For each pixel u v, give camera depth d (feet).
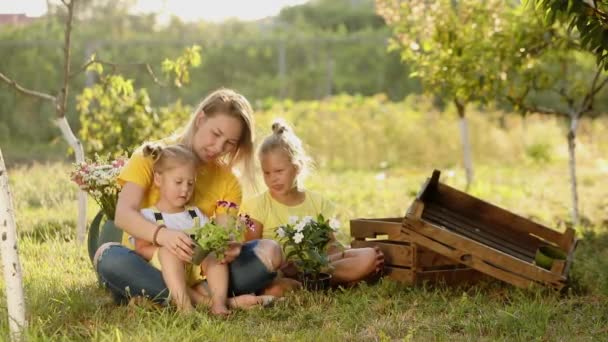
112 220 20.66
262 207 21.76
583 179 54.70
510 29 33.19
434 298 19.88
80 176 20.75
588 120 74.54
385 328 17.39
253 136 19.88
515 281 20.38
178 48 90.43
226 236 17.85
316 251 20.06
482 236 23.11
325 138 63.21
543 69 34.81
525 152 66.64
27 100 72.90
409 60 39.86
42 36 82.74
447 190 23.90
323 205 22.33
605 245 29.01
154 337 15.80
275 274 19.24
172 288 17.94
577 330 17.43
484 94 34.04
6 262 15.60
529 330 17.03
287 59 97.91
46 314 17.76
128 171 18.99
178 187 18.53
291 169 21.44
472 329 17.28
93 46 82.94
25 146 68.23
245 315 18.22
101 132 38.27
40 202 35.83
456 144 64.34
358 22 126.72
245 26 107.24
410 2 39.96
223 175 20.04
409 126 65.36
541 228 23.12
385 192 44.45
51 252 24.67
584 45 19.77
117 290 18.67
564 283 20.13
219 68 94.27
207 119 19.29
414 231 20.77
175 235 17.80
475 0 36.32
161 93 84.79
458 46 35.32
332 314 18.34
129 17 98.27
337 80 96.99
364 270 21.08
